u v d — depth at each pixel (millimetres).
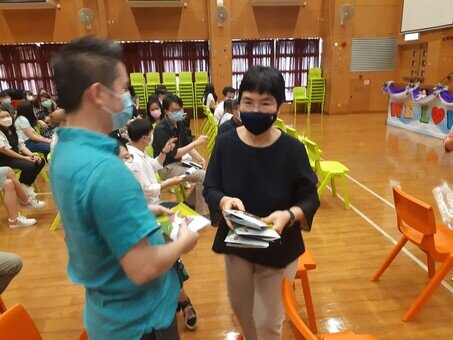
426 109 7090
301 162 1304
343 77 10234
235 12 9836
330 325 2037
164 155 3295
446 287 2336
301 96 10344
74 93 802
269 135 1309
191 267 2666
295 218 1255
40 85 9883
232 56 10242
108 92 822
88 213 786
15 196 3391
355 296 2283
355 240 3006
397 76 10477
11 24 9195
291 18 10094
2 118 3916
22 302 2328
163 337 1012
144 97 9758
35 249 3025
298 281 2445
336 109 10469
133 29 9609
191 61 10258
